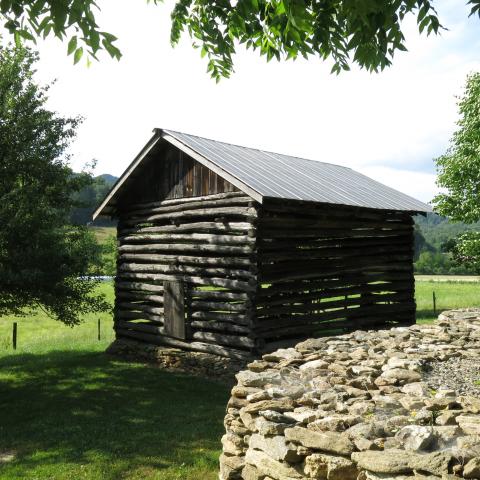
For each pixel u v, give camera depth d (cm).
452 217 2222
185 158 1376
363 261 1420
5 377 1334
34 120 1247
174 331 1369
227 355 1220
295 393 479
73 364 1443
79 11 369
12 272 1089
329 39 484
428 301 2814
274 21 456
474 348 672
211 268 1287
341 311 1365
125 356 1498
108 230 5712
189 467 700
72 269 1203
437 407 412
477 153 2073
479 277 6009
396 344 685
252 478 435
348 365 584
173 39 566
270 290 1194
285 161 1595
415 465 312
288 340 1240
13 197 1142
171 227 1410
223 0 479
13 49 1266
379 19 418
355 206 1275
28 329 2239
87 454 759
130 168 1480
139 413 959
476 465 290
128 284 1544
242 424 489
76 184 1356
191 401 1032
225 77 601
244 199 1195
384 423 381
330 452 363
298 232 1253
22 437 854
